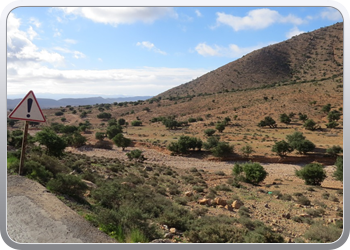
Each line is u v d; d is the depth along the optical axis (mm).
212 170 40844
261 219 12820
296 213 14492
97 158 39062
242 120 91250
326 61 174125
